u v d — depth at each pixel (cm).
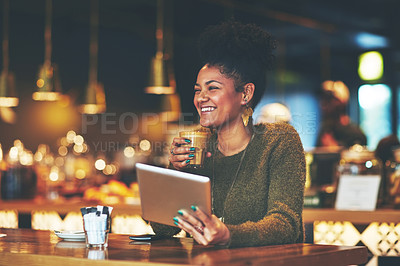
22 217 388
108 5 799
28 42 748
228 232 178
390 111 1073
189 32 884
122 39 859
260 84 231
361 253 193
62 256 168
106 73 831
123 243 202
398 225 296
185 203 179
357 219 303
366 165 333
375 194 324
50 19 767
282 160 212
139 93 881
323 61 1105
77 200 432
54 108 765
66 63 782
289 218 199
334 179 360
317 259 173
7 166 440
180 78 874
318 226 312
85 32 809
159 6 782
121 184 475
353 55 1093
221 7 818
